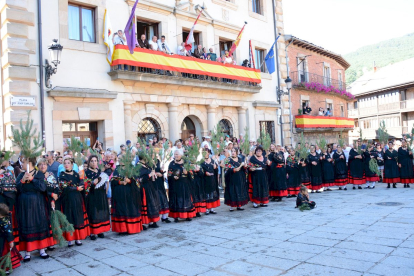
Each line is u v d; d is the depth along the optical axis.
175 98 14.45
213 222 8.24
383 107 39.81
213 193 9.28
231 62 16.77
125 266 5.39
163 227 7.98
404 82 35.50
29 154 5.92
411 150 12.97
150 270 5.16
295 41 22.42
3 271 5.02
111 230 7.95
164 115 14.30
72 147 8.36
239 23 18.22
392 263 4.91
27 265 5.64
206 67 15.05
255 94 18.56
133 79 12.62
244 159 10.89
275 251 5.75
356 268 4.81
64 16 11.42
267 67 18.91
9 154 5.68
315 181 12.39
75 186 6.74
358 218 7.76
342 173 13.09
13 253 5.38
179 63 13.97
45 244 5.96
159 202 8.22
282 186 10.94
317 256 5.38
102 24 12.40
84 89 11.62
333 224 7.34
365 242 5.95
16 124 10.13
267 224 7.73
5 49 10.42
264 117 19.02
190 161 8.55
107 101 12.29
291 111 21.94
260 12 19.92
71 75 11.48
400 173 12.95
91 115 11.83
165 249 6.20
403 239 5.98
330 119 25.14
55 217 6.11
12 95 10.23
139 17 13.69
